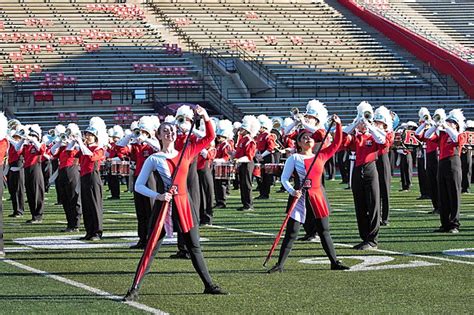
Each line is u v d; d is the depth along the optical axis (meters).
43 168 27.22
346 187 27.55
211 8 49.31
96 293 9.11
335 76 44.19
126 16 46.72
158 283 9.72
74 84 40.38
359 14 51.03
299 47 46.50
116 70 42.00
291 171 10.40
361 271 10.42
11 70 40.59
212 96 41.41
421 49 47.12
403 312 8.01
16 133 19.22
